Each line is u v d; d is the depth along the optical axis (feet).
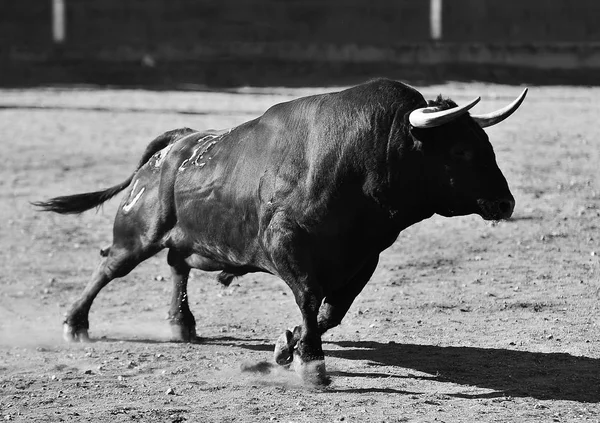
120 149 198.49
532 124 213.46
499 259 115.55
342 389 72.84
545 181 155.22
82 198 95.04
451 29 400.88
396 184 71.05
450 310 96.27
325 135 72.43
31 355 85.71
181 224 83.61
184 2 424.46
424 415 66.49
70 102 276.62
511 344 83.92
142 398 71.82
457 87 289.53
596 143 187.73
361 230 72.84
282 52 352.90
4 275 118.52
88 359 83.82
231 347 86.48
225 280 86.43
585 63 321.73
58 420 66.85
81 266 122.62
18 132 222.89
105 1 426.92
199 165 81.61
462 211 71.46
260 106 255.50
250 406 69.05
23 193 163.32
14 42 416.87
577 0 398.01
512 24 400.06
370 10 414.82
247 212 76.33
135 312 101.91
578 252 117.29
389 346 84.28
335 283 74.18
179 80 331.98
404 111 70.90
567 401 69.41
